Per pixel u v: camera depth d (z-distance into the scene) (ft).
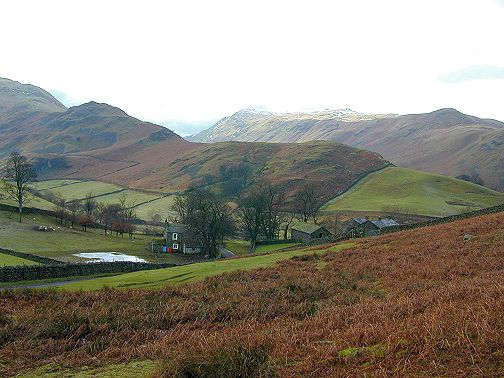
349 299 66.64
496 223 126.00
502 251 90.43
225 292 80.94
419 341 34.22
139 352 46.85
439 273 79.97
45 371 42.27
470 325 34.83
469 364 29.60
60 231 346.95
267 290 79.77
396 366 31.17
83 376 40.45
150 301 76.02
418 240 126.31
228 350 36.76
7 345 49.52
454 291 54.60
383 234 178.70
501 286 49.14
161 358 43.27
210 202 320.50
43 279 137.18
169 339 51.06
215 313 64.13
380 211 472.03
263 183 606.14
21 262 173.88
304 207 407.23
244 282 93.66
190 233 336.29
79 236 345.31
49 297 82.33
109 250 311.68
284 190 611.06
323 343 40.91
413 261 97.76
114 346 49.98
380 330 39.86
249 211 346.13
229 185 655.76
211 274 119.65
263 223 346.95
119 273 163.22
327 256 127.54
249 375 34.50
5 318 58.95
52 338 52.85
